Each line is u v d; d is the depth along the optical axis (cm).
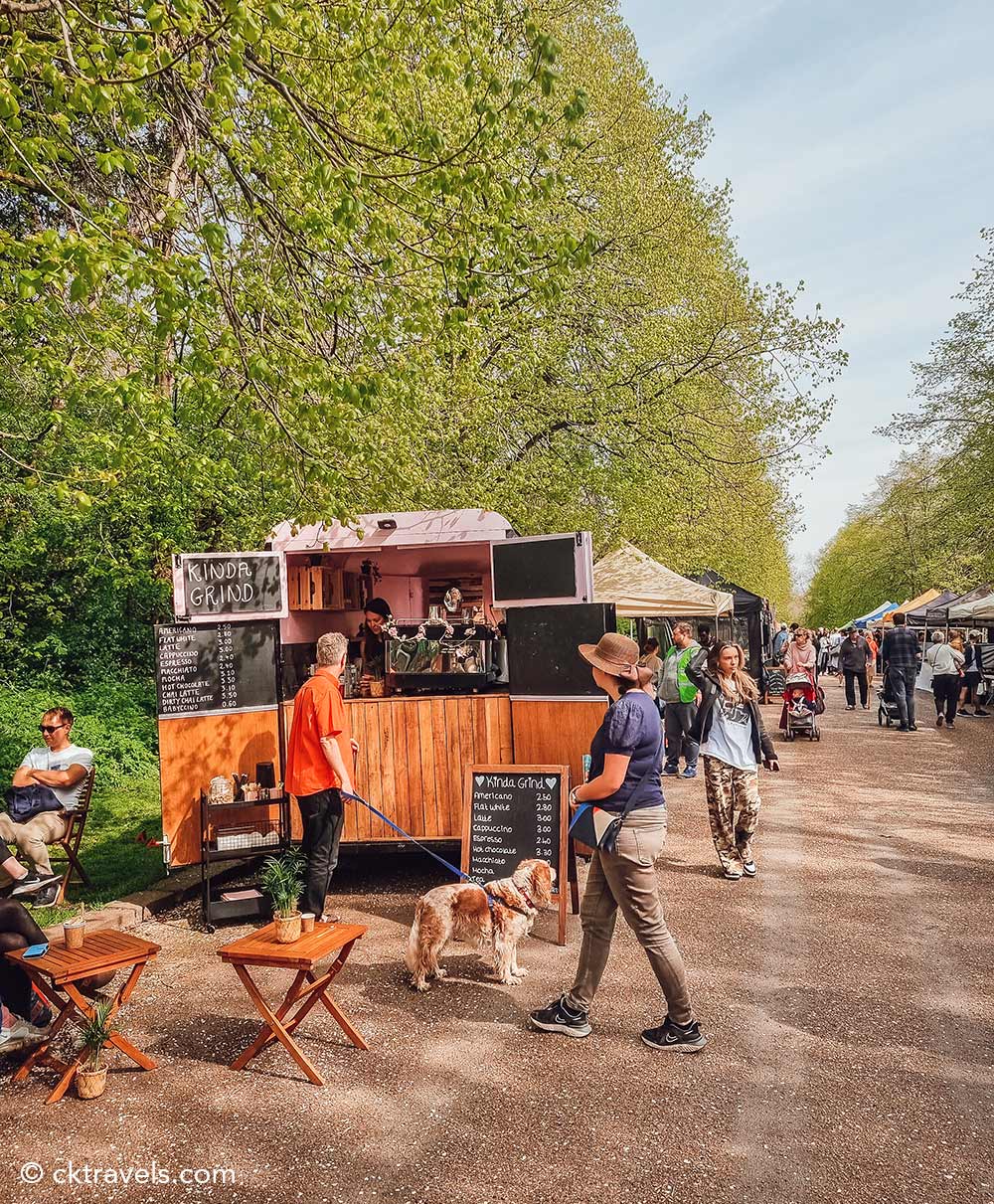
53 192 587
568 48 1491
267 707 709
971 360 2555
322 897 605
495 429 1348
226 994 500
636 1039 429
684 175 1695
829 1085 380
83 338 668
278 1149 342
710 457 1574
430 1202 308
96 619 1314
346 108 677
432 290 700
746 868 707
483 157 586
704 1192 310
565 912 578
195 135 671
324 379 627
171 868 666
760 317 1603
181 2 460
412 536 758
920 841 807
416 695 721
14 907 424
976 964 514
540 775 616
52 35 572
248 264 679
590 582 673
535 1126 353
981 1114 356
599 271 1427
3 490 1153
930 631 2988
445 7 595
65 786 687
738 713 704
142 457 712
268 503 1280
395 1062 411
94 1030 389
